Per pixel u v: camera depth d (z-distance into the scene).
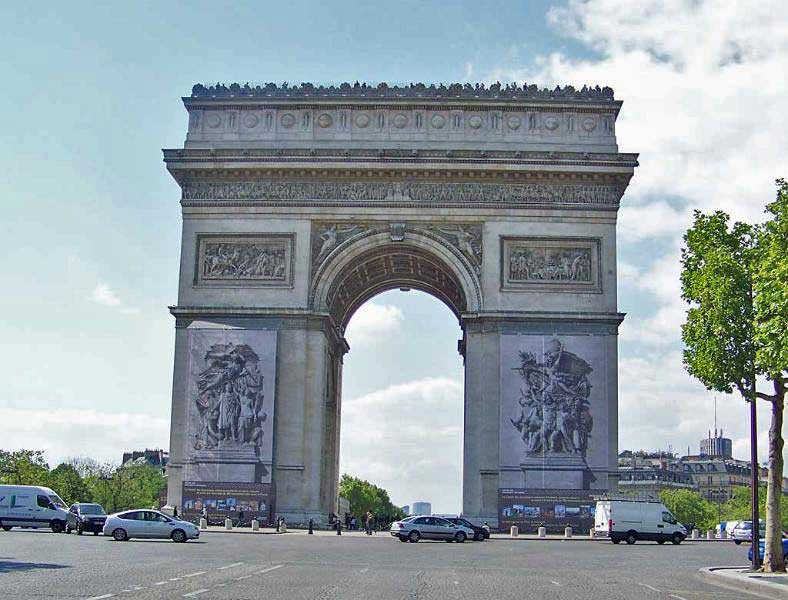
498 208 133.38
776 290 58.44
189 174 135.12
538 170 132.38
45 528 134.75
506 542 113.38
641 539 124.25
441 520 115.31
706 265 74.44
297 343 132.00
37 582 47.12
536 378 129.25
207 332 131.62
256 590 46.00
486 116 135.12
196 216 134.88
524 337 130.25
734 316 71.69
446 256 133.00
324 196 134.38
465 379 132.50
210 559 68.88
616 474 127.50
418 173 133.62
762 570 68.81
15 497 123.94
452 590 49.50
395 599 43.72
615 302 131.38
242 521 126.75
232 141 135.50
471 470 128.50
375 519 192.88
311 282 133.12
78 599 39.75
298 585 49.66
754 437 71.56
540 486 126.94
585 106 134.62
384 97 135.25
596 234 132.88
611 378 129.50
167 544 91.25
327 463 143.38
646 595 49.53
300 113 136.00
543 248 133.00
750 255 73.19
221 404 129.50
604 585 55.22
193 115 136.38
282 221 134.25
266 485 127.19
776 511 69.50
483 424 129.25
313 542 102.06
